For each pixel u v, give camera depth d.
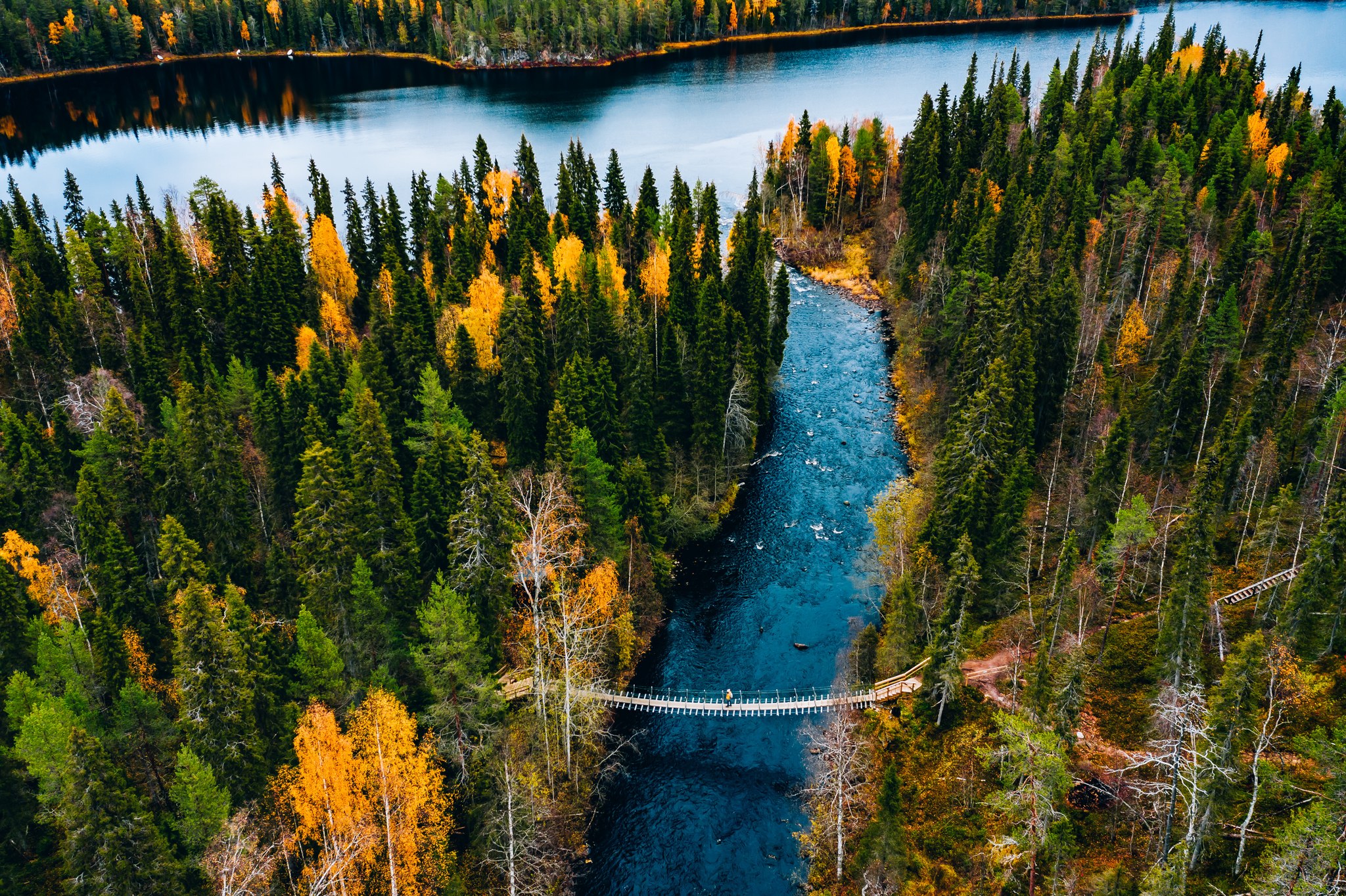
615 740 63.38
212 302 96.31
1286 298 85.25
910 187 138.50
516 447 80.38
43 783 44.41
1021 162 128.25
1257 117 126.12
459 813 54.19
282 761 49.94
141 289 95.62
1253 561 66.06
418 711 57.97
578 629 58.75
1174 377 75.00
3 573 55.56
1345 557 53.03
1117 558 60.25
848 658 68.94
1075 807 51.53
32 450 68.88
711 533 84.62
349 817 40.62
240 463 68.19
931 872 50.72
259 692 50.56
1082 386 82.06
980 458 67.62
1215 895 44.03
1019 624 64.38
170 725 50.84
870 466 94.75
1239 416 76.94
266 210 119.12
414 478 65.56
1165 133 132.25
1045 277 96.69
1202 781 42.75
